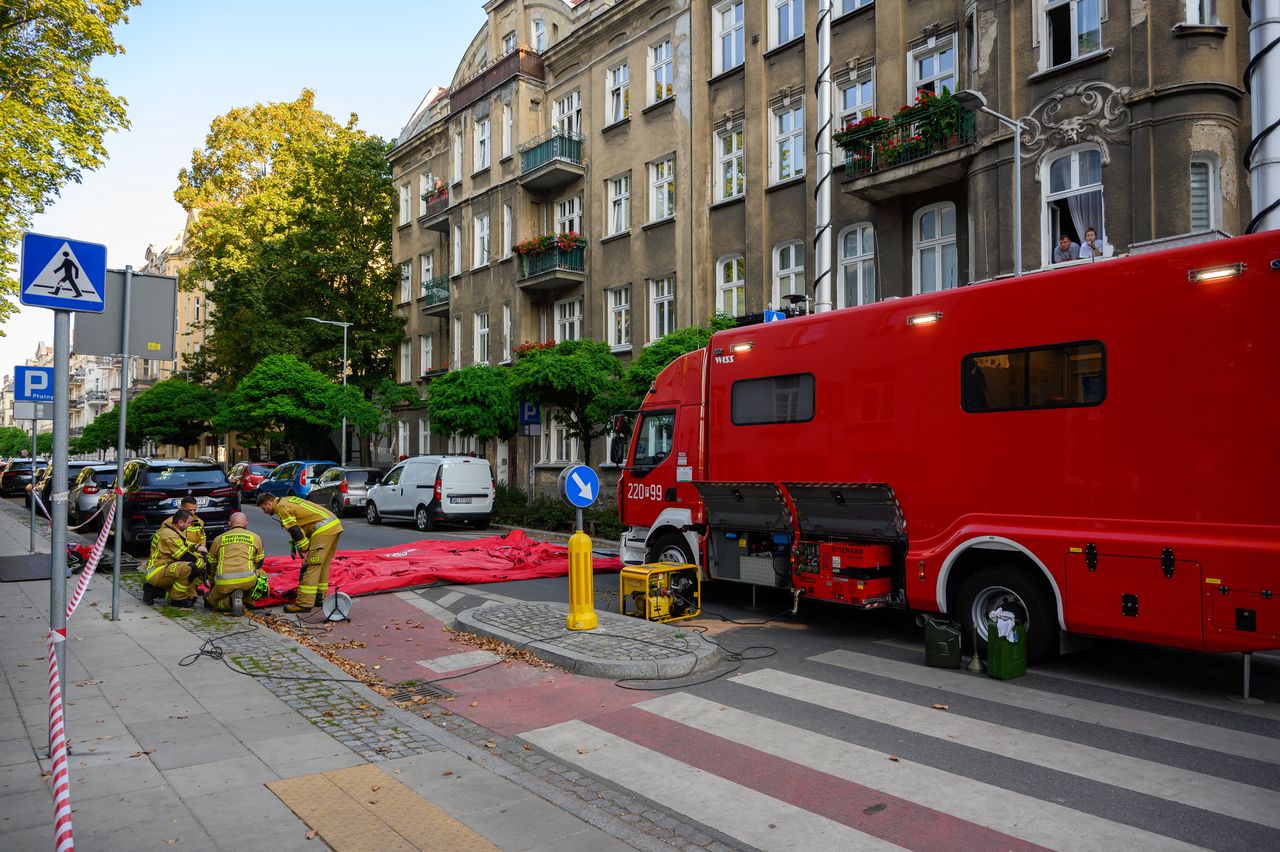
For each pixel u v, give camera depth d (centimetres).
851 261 1812
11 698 620
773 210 1998
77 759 495
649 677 698
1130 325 631
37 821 407
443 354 3494
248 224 3856
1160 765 490
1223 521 578
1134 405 625
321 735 546
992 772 484
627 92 2489
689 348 1644
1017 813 429
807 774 488
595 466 2455
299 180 3850
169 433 4825
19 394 1405
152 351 891
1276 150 751
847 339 839
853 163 1670
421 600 1095
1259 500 563
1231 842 394
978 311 730
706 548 997
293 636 872
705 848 400
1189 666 721
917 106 1541
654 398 1086
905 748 527
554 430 2652
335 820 414
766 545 945
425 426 3562
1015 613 705
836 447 841
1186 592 590
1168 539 601
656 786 476
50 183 1564
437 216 3353
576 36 2648
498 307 2959
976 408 725
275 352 3669
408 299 3769
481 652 797
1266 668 710
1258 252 572
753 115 2041
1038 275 693
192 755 505
